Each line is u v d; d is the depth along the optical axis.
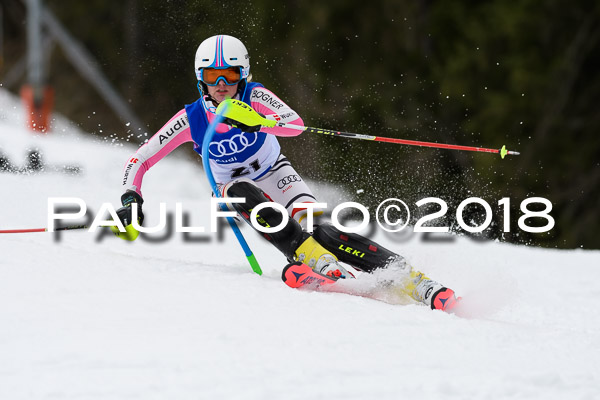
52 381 8.82
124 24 89.38
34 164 46.16
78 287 12.27
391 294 14.28
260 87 15.23
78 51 82.75
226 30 67.88
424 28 71.38
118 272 13.29
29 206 23.50
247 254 14.96
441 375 9.77
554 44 65.62
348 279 14.14
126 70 83.50
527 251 26.38
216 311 11.61
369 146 65.38
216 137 15.13
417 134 67.12
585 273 22.92
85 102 94.62
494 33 66.88
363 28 72.38
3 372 9.02
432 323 12.12
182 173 47.94
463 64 67.25
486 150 15.59
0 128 57.50
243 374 9.30
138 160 15.19
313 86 71.50
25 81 100.06
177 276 13.45
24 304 11.30
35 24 61.94
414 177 64.62
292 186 15.54
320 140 65.31
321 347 10.48
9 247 14.14
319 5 72.50
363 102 69.00
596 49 65.44
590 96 65.38
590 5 65.00
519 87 64.88
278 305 12.16
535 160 63.91
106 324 10.72
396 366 10.01
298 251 14.55
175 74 68.75
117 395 8.56
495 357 10.76
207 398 8.56
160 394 8.62
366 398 8.89
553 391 9.57
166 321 11.01
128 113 73.00
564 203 63.47
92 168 47.03
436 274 16.97
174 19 67.19
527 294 19.66
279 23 72.56
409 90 69.06
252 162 15.44
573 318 17.42
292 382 9.17
